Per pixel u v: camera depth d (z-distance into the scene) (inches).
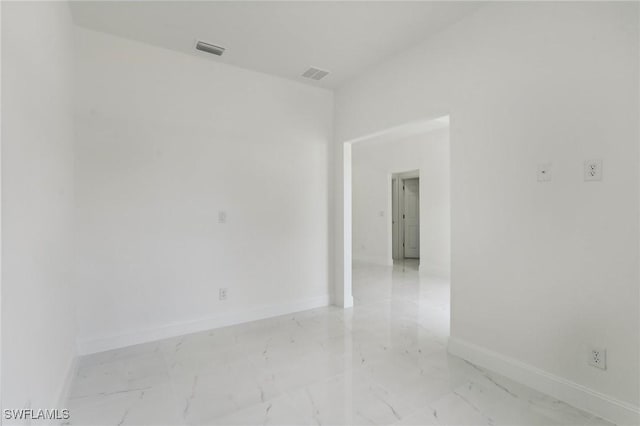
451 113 100.4
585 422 67.9
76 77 98.7
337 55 119.8
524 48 82.1
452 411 71.9
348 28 102.3
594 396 70.5
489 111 90.2
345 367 92.9
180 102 116.3
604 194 69.0
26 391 50.1
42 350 59.1
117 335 105.7
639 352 64.7
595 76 70.0
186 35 105.4
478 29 92.8
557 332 76.8
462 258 98.3
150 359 97.7
